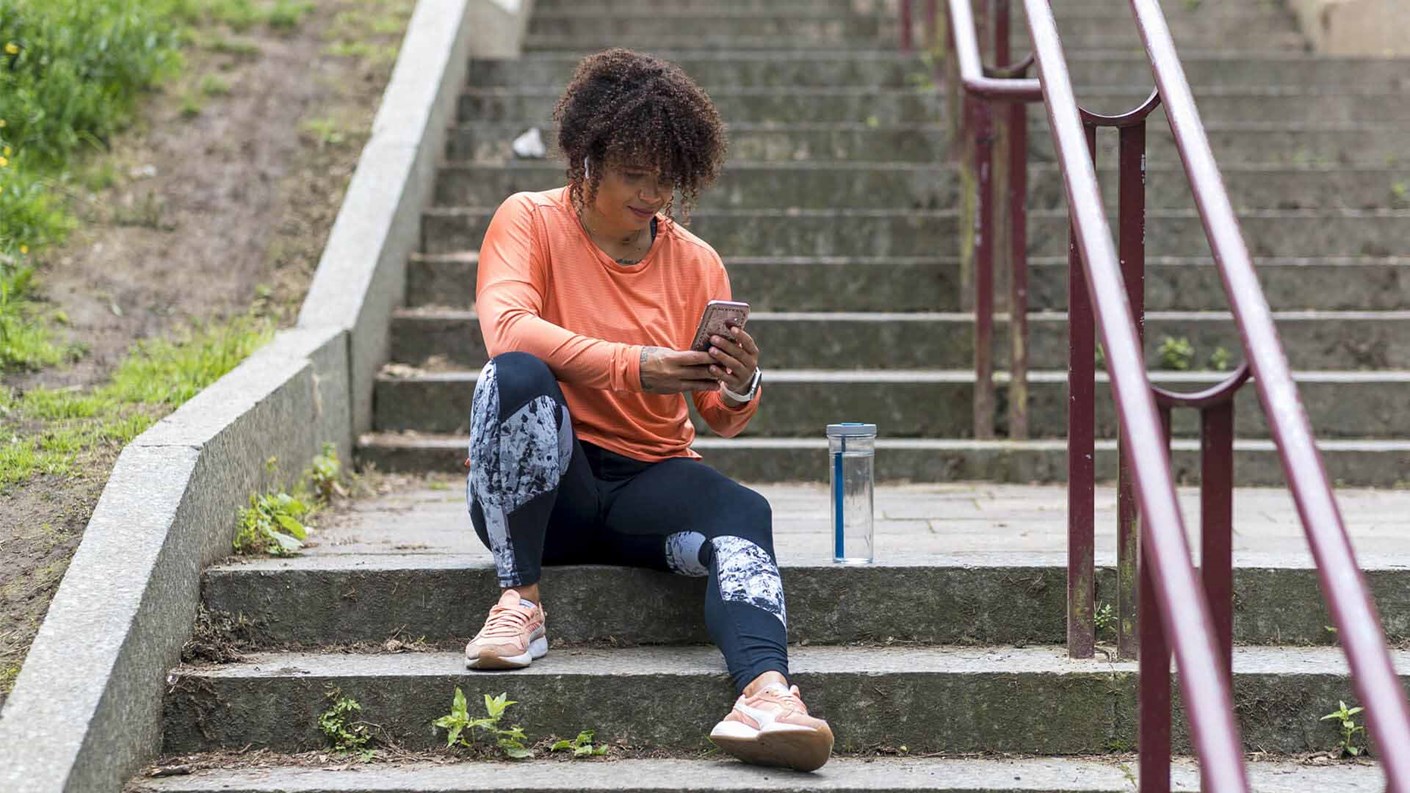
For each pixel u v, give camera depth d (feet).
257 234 16.97
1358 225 18.30
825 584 9.85
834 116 21.42
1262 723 9.11
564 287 9.46
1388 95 21.72
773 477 14.67
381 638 9.80
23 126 17.29
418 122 18.60
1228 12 26.53
